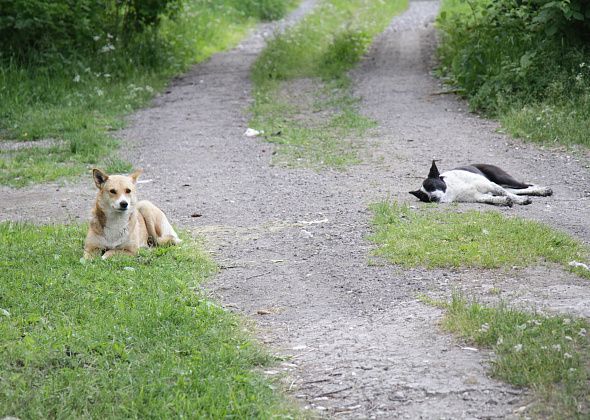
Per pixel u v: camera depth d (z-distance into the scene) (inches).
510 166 649.0
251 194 593.6
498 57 922.1
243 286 395.2
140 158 737.6
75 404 271.9
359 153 712.4
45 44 1075.3
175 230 497.4
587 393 259.4
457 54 1019.9
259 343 324.2
